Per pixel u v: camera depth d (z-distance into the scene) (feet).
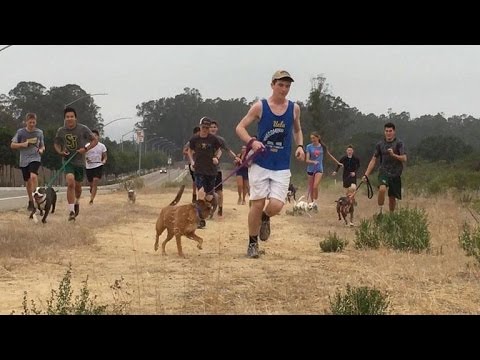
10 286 18.24
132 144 476.13
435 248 27.68
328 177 132.05
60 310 14.20
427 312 15.44
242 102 579.89
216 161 39.81
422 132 321.73
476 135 310.45
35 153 39.68
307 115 148.05
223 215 46.21
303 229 37.76
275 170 24.81
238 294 17.38
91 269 21.44
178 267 22.08
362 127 312.91
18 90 381.40
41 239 27.37
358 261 23.86
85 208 47.65
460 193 75.41
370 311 14.76
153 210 49.85
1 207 50.49
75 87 394.52
